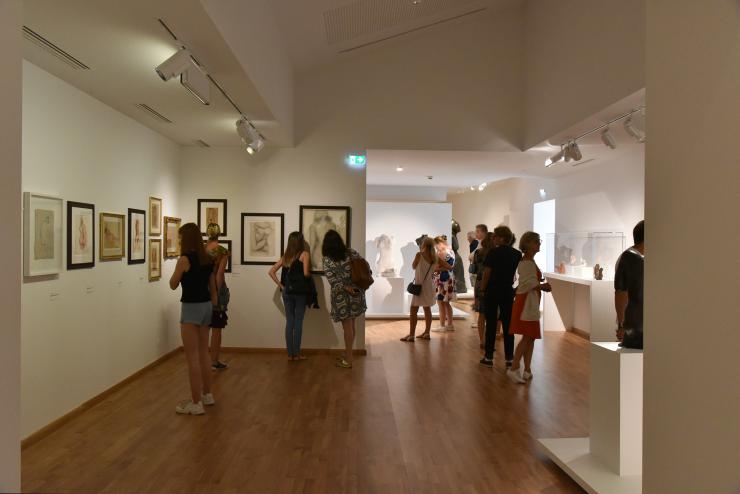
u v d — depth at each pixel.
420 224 12.16
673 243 1.94
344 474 3.50
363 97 7.33
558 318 9.26
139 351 5.96
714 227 1.73
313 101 7.32
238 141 6.95
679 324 1.90
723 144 1.69
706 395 1.75
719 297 1.70
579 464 3.47
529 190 11.82
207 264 4.73
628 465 3.29
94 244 4.91
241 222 7.31
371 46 7.07
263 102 5.05
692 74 1.85
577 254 8.60
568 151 6.44
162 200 6.63
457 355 7.23
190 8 3.04
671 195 1.96
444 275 9.17
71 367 4.54
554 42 6.30
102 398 5.06
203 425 4.40
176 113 5.46
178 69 3.41
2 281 1.45
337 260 6.48
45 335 4.16
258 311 7.32
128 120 5.62
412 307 8.25
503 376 6.10
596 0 5.29
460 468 3.62
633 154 7.23
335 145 7.32
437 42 7.36
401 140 7.34
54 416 4.29
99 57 3.81
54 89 4.24
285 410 4.80
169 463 3.64
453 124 7.36
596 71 5.27
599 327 7.19
